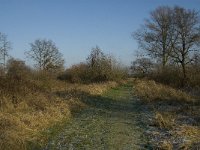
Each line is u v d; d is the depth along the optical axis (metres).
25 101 16.88
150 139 13.03
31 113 15.12
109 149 11.65
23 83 20.45
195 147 11.30
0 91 17.16
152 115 18.25
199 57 50.47
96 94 26.84
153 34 57.69
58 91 24.97
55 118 15.50
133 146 12.10
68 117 16.75
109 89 34.38
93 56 40.69
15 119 13.40
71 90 25.97
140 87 36.00
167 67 39.53
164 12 56.59
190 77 32.59
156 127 15.12
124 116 18.27
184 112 18.45
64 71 41.22
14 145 10.76
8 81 19.11
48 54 68.25
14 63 37.91
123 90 35.38
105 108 20.78
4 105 15.68
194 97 24.25
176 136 13.06
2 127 12.30
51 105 17.45
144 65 60.78
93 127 15.07
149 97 25.62
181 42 54.31
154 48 57.75
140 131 14.50
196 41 53.84
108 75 40.56
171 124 15.17
